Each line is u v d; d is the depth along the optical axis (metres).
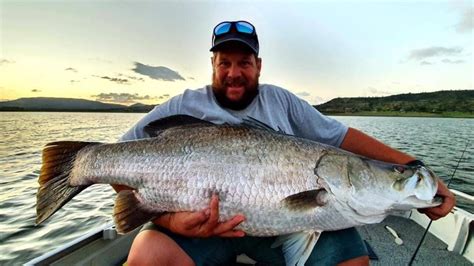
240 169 0.82
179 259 0.83
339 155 0.86
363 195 0.84
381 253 1.20
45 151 0.92
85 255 1.01
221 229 0.80
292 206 0.80
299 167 0.83
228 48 0.96
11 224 2.76
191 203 0.82
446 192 0.86
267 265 0.96
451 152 7.61
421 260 1.16
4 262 2.14
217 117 1.00
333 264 0.83
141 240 0.85
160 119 0.90
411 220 1.52
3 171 4.78
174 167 0.83
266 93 1.05
